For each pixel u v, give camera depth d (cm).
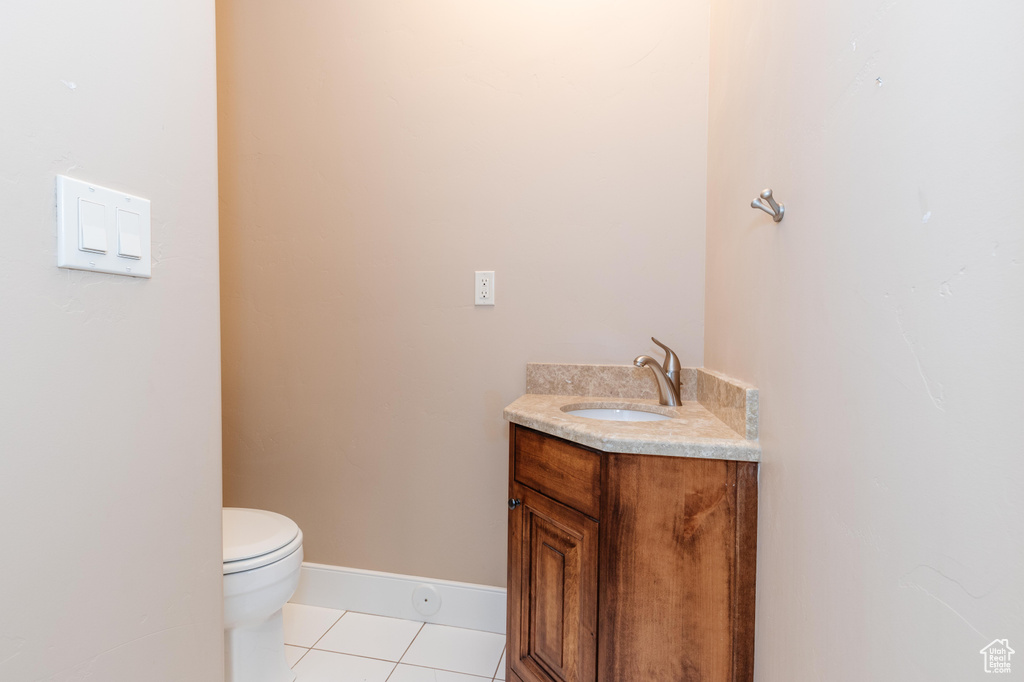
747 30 114
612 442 105
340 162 186
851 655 62
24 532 54
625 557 107
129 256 66
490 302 176
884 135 56
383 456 186
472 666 158
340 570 189
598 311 169
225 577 124
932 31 48
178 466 74
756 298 105
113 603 64
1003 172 39
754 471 101
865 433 60
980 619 41
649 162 165
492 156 175
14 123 53
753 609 101
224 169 195
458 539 181
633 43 165
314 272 189
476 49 175
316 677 152
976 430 42
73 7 59
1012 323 38
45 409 56
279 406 193
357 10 183
